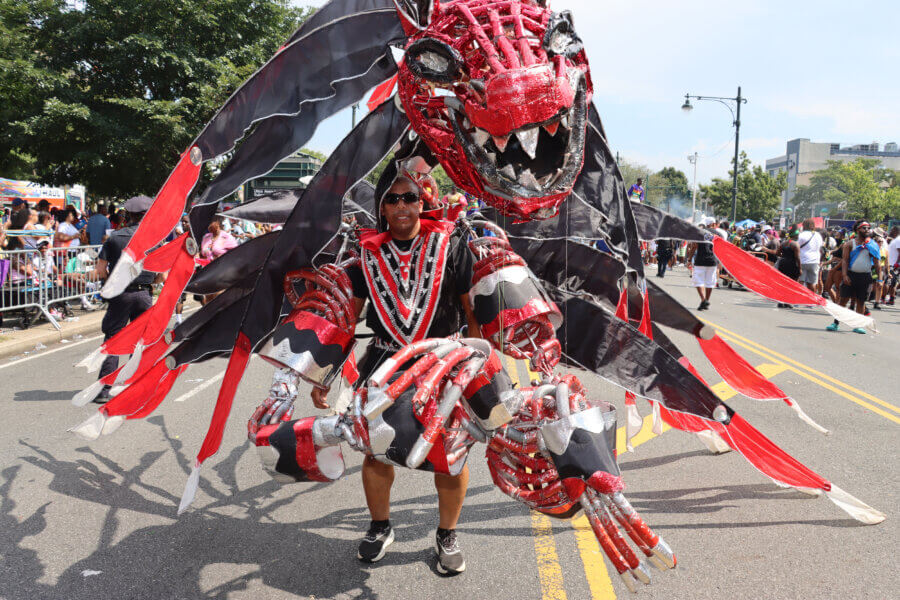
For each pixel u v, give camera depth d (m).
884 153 156.50
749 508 3.73
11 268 9.14
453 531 2.99
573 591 2.84
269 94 2.49
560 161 2.01
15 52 18.97
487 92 1.86
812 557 3.14
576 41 2.03
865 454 4.65
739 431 3.66
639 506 3.76
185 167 2.41
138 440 4.90
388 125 2.51
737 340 9.75
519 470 2.62
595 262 3.26
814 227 14.29
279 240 2.63
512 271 2.62
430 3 2.12
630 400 4.36
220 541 3.31
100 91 19.84
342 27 2.46
